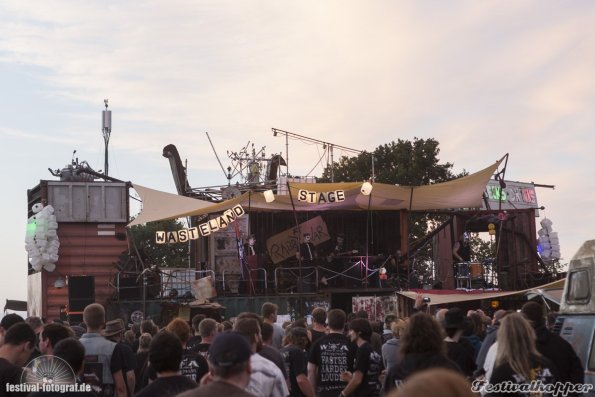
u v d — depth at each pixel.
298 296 26.16
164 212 26.44
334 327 10.30
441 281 29.22
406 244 31.19
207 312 25.36
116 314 25.89
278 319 24.97
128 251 30.00
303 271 28.30
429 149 52.97
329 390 10.07
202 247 32.03
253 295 26.88
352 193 27.36
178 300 25.95
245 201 28.36
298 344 10.14
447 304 26.64
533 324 8.27
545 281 28.88
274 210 30.22
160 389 6.46
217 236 31.67
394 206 29.75
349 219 31.56
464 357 8.40
